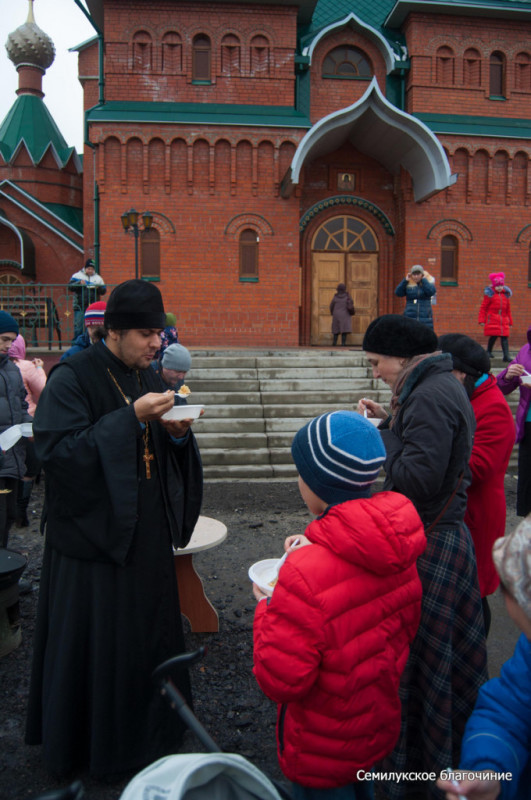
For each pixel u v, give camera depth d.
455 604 2.16
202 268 14.39
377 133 14.10
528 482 4.83
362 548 1.52
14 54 23.39
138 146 14.16
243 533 5.52
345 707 1.57
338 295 14.47
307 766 1.61
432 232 14.98
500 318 10.98
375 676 1.60
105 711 2.27
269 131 14.30
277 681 1.53
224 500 6.64
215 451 7.86
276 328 14.55
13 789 2.37
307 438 1.70
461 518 2.23
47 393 2.31
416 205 14.94
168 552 2.47
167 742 2.39
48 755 2.28
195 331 14.45
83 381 2.35
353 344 15.75
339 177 15.48
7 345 4.75
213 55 14.25
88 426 2.29
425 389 2.14
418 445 2.07
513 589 1.13
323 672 1.56
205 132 14.17
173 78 14.23
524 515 4.88
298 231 14.55
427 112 14.87
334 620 1.53
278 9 14.34
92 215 17.86
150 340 2.34
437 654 2.11
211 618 3.64
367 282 15.71
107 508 2.22
